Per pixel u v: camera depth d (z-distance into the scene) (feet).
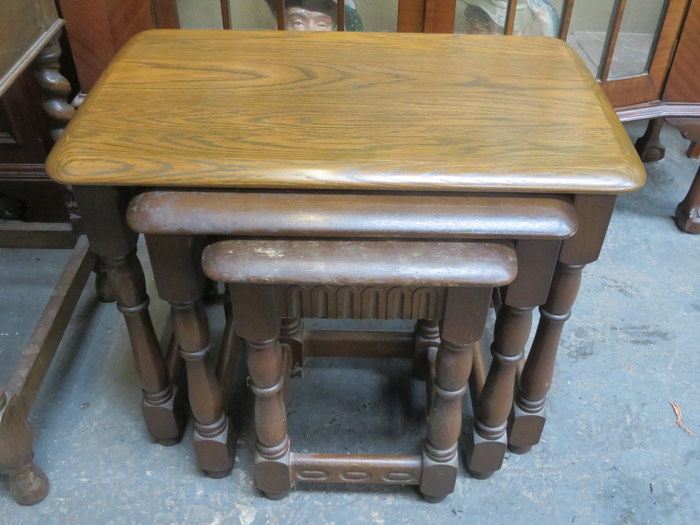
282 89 2.86
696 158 6.17
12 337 4.35
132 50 3.15
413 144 2.50
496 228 2.33
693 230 5.25
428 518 3.38
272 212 2.33
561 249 2.72
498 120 2.68
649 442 3.75
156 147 2.45
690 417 3.89
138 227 2.35
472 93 2.88
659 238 5.24
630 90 4.64
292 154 2.41
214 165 2.35
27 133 4.62
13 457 3.15
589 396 3.99
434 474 3.21
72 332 4.35
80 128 2.56
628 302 4.65
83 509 3.39
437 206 2.35
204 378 3.11
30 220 5.05
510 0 4.01
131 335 3.20
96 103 2.73
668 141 6.42
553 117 2.71
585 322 4.49
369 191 2.39
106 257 2.86
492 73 3.04
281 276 2.33
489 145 2.51
